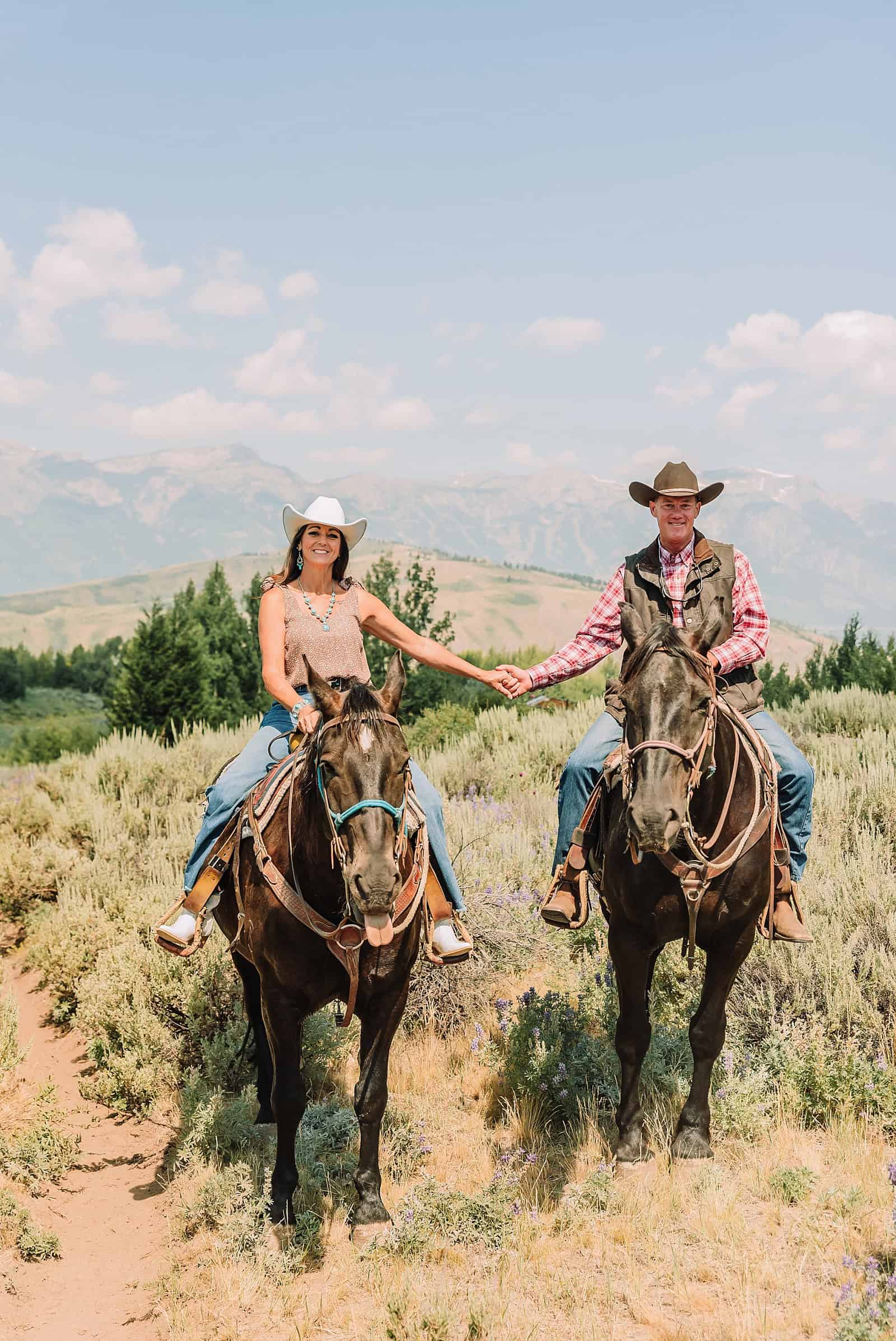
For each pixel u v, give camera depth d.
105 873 9.98
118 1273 4.70
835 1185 4.61
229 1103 5.95
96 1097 6.62
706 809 4.61
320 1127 5.53
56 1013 8.00
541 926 7.80
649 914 4.71
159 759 13.98
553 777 12.83
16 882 10.34
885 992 5.90
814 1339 3.62
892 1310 3.53
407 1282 4.16
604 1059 5.76
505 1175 4.81
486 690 23.78
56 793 14.23
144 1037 6.62
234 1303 4.20
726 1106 5.21
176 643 25.64
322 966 4.49
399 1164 5.19
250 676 26.69
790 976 6.12
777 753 5.25
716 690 4.63
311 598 5.23
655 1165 4.89
